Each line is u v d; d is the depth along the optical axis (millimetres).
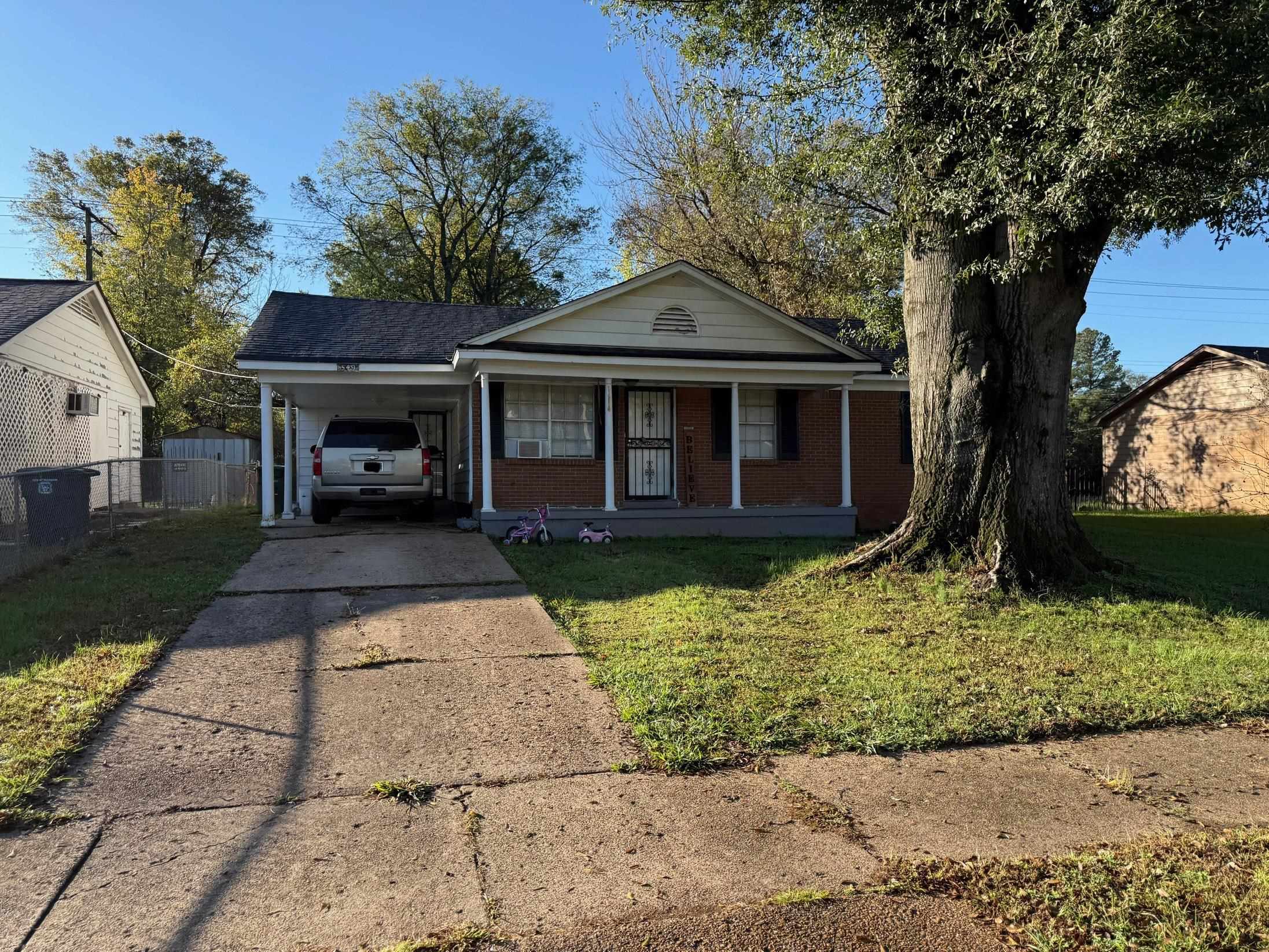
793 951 2645
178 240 36125
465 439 14789
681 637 6371
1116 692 5352
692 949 2643
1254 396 20844
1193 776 4145
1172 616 7453
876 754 4328
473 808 3631
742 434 14492
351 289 38250
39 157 38656
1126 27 5812
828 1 8008
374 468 13070
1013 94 6656
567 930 2738
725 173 16938
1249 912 2863
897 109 7934
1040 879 3098
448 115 37938
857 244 12617
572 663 5715
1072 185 6348
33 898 2869
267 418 12734
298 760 4090
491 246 40125
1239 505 21203
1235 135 6117
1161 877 3104
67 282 15398
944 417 8719
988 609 7469
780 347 13805
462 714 4754
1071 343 8617
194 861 3146
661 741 4352
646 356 12711
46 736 4203
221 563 9109
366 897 2916
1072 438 36875
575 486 13336
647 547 11367
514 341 12508
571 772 4020
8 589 7562
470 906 2875
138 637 6043
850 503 14375
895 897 2963
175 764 4004
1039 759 4328
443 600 7500
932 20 7301
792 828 3492
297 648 5961
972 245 8492
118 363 18406
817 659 5914
